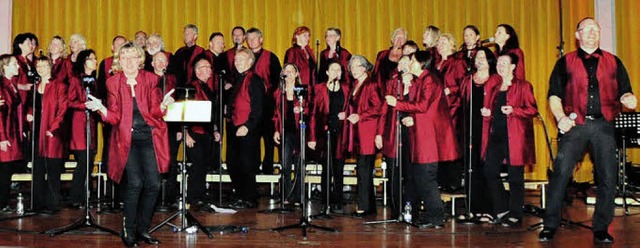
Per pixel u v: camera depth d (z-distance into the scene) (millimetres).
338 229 5426
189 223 5344
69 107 6391
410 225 5609
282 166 6508
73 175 6738
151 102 4500
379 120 6020
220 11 9539
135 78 4504
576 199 7773
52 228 5414
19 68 6527
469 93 5887
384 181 7145
